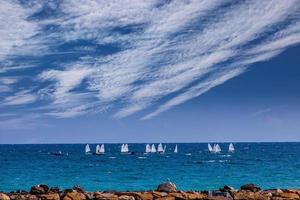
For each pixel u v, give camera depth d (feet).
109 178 207.41
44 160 422.00
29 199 53.93
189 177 210.59
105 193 56.03
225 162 354.74
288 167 279.69
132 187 163.43
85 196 54.90
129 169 277.03
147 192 56.44
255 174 223.92
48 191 58.08
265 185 165.48
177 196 55.31
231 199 54.75
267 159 401.08
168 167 295.28
